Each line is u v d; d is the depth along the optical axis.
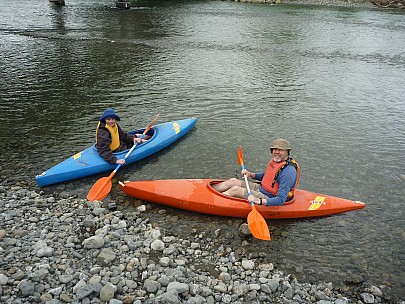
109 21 21.70
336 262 4.71
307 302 4.08
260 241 5.04
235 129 8.34
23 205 5.48
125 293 3.96
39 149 7.18
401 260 4.76
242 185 5.66
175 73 12.29
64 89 10.48
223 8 28.84
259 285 4.23
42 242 4.59
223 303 3.97
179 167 6.77
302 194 5.68
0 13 22.78
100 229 4.97
